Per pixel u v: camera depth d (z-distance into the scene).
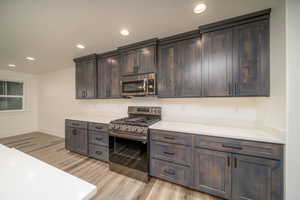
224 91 1.70
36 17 1.52
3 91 4.20
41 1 1.26
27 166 0.79
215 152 1.56
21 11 1.40
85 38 2.07
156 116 2.51
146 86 2.20
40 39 2.08
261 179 1.36
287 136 1.23
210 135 1.58
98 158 2.55
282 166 1.27
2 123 4.12
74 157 2.75
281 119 1.31
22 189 0.59
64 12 1.44
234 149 1.47
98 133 2.55
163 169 1.87
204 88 1.82
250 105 1.87
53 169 0.75
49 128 4.53
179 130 1.75
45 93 4.62
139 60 2.27
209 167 1.60
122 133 2.11
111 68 2.67
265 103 1.65
